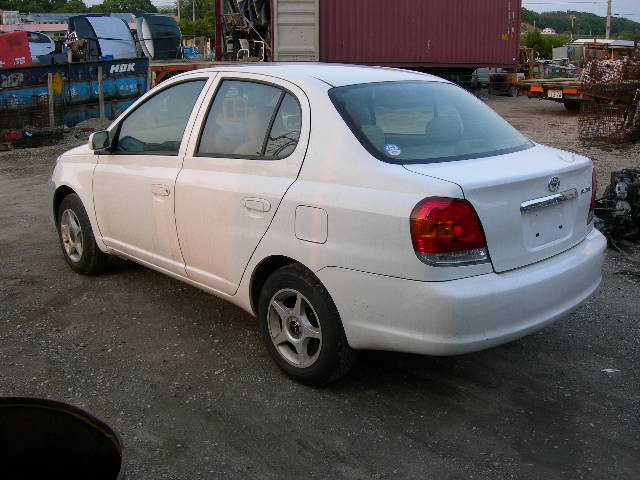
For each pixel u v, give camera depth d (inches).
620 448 124.3
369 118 141.2
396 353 162.9
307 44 677.3
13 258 238.7
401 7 808.9
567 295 136.6
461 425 132.0
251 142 153.9
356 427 131.4
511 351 164.2
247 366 156.6
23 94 531.8
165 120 179.0
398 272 123.2
